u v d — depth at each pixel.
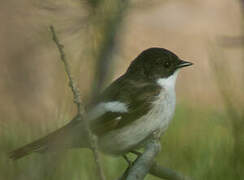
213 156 10.34
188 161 10.44
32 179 7.12
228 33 21.70
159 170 7.07
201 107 14.98
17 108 12.55
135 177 6.74
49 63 13.58
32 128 9.38
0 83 13.74
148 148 6.95
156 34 21.28
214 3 23.27
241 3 12.12
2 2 10.79
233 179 8.11
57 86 9.37
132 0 9.41
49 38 9.27
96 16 9.09
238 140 8.08
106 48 9.31
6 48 13.86
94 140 6.08
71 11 9.06
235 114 8.23
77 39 9.17
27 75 13.55
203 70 19.73
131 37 14.54
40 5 9.00
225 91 8.71
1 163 8.02
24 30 9.54
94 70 9.32
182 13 22.52
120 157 11.16
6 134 9.67
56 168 7.20
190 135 12.09
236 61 19.02
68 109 7.62
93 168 9.47
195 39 21.47
